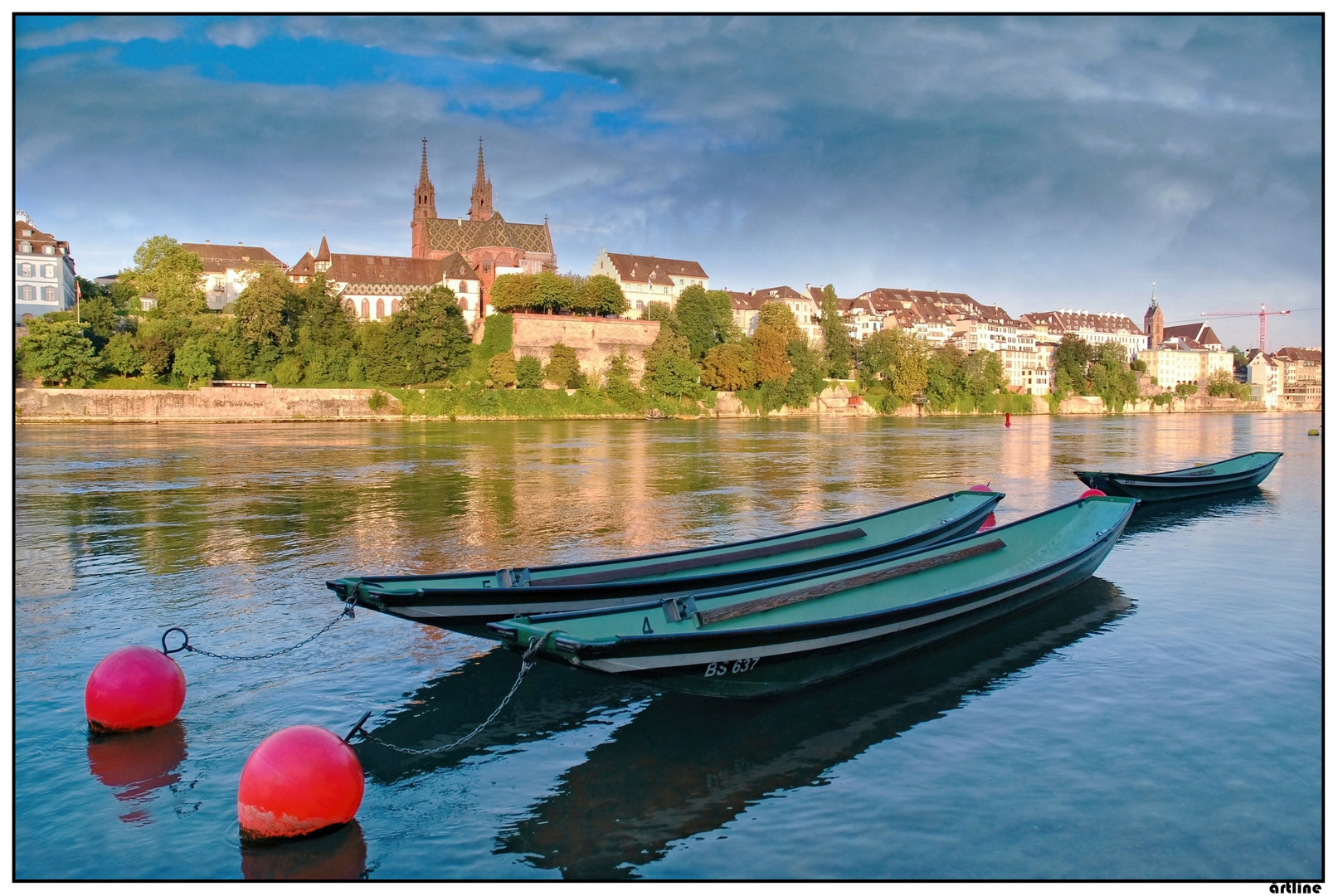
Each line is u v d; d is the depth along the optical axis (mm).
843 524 23375
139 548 27406
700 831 10898
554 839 10727
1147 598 21734
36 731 13516
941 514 25766
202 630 18609
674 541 29344
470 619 16109
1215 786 11969
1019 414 182000
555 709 14719
